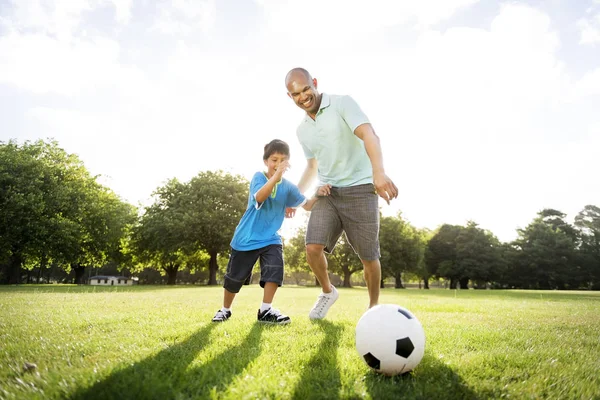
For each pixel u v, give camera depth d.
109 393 1.40
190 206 32.09
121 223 31.34
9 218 22.97
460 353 2.27
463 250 55.19
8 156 25.27
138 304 5.48
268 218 3.77
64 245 26.58
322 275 3.85
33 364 1.81
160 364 1.83
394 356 1.75
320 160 3.83
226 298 3.78
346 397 1.46
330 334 2.80
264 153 3.89
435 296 12.05
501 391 1.57
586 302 8.56
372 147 3.10
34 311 4.21
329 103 3.52
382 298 9.90
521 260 54.75
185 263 39.94
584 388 1.64
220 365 1.85
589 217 58.44
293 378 1.66
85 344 2.31
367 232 3.66
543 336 3.00
